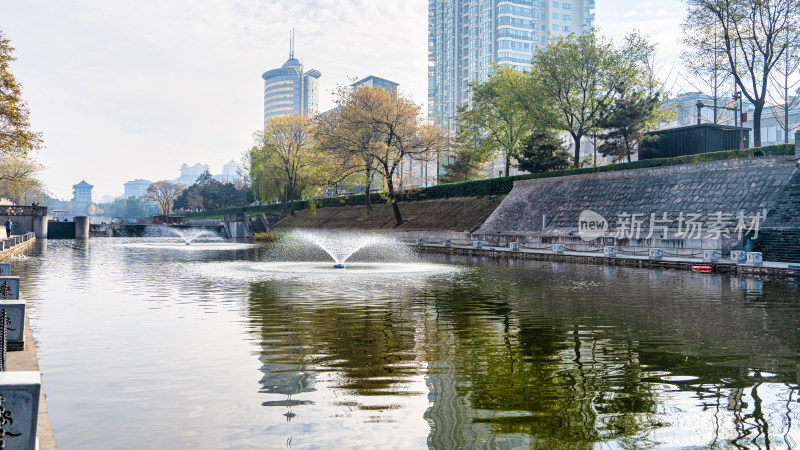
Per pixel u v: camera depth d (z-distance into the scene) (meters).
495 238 41.31
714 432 5.34
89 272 22.66
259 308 13.20
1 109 31.39
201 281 19.28
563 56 44.47
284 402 6.17
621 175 39.22
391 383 6.95
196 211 142.75
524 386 6.84
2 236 44.81
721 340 9.66
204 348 8.90
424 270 24.48
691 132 37.66
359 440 5.05
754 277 21.28
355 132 53.84
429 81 161.75
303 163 73.62
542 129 49.69
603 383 6.99
